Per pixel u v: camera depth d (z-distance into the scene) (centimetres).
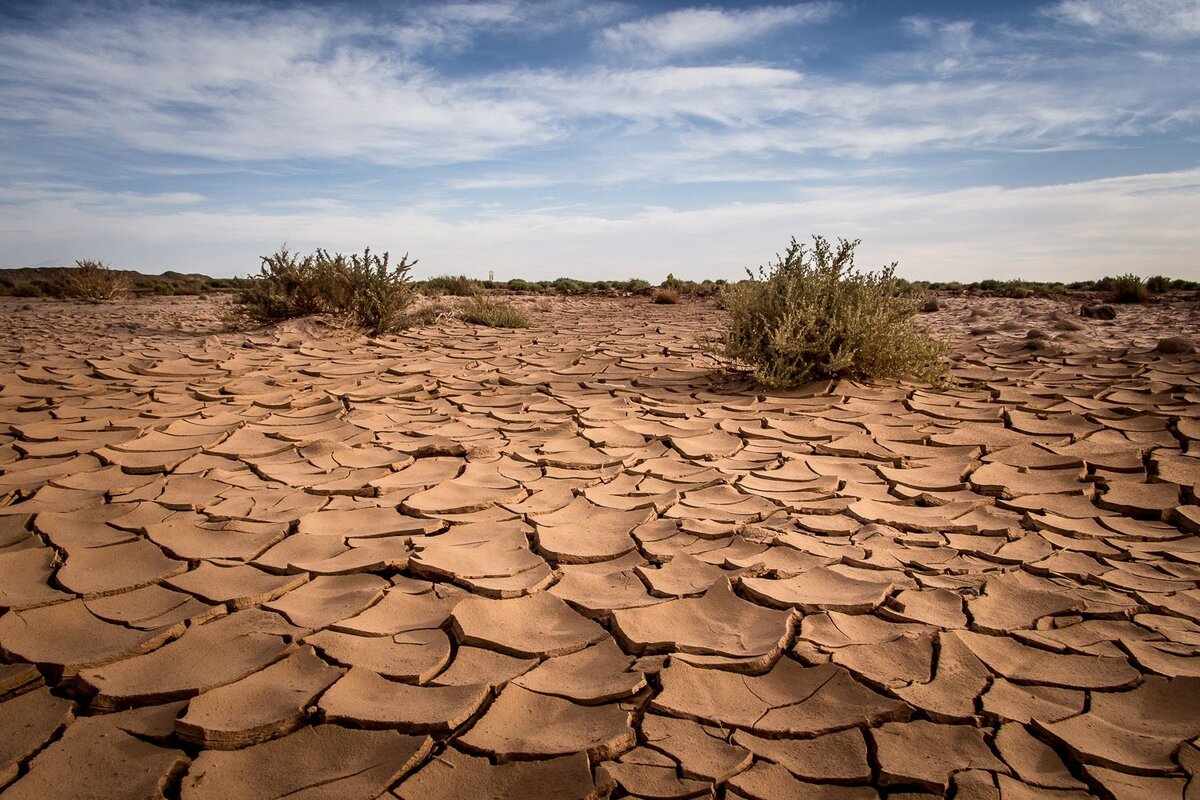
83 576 267
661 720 193
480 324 1274
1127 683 210
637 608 248
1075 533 324
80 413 548
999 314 1357
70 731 185
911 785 170
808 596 259
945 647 225
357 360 841
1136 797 166
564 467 420
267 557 288
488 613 246
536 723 192
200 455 438
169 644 223
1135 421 505
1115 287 1653
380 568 278
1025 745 185
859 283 679
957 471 410
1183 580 278
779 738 186
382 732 185
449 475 403
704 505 358
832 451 452
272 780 170
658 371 749
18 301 1886
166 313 1463
